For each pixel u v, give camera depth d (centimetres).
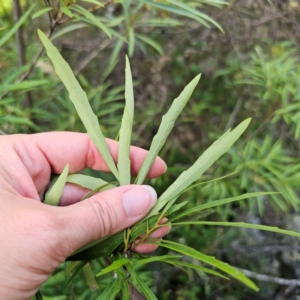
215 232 49
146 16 43
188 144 58
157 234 22
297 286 51
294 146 52
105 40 48
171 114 18
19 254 16
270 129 52
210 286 50
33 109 37
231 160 44
